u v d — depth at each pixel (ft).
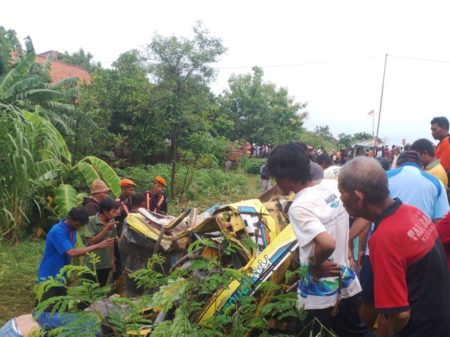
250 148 103.96
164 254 16.16
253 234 13.58
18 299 20.94
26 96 38.81
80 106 46.98
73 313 9.92
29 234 31.78
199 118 52.37
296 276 12.26
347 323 10.98
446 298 8.30
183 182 53.36
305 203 9.90
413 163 15.76
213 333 9.77
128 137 56.59
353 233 13.41
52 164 31.50
